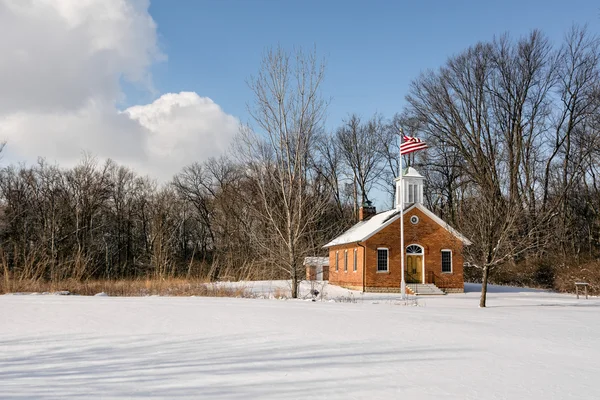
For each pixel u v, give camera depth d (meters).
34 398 7.89
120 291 30.36
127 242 69.44
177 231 70.31
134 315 18.38
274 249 31.34
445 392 8.41
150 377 9.35
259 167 32.41
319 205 31.70
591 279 39.50
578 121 47.69
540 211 45.84
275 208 31.52
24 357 11.34
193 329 15.39
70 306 21.02
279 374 9.60
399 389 8.56
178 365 10.41
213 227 67.50
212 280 40.12
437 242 41.03
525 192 48.22
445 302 29.69
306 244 34.69
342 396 8.09
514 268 50.97
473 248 29.14
